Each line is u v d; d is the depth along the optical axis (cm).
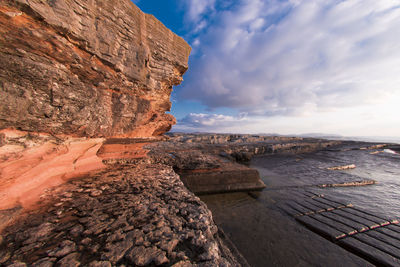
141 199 382
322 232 596
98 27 515
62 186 431
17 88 313
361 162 2281
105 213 307
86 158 604
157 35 782
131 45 648
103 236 238
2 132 299
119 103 638
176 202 381
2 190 289
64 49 405
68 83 427
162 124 966
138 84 701
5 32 297
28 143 353
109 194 401
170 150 1491
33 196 346
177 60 888
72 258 193
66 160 496
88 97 504
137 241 231
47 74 364
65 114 432
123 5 605
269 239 573
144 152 906
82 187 436
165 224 282
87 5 474
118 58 591
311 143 3572
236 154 2172
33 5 328
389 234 580
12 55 308
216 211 793
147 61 725
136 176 569
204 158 1253
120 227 264
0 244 208
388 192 1089
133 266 189
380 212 763
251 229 636
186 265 198
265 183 1235
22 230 240
